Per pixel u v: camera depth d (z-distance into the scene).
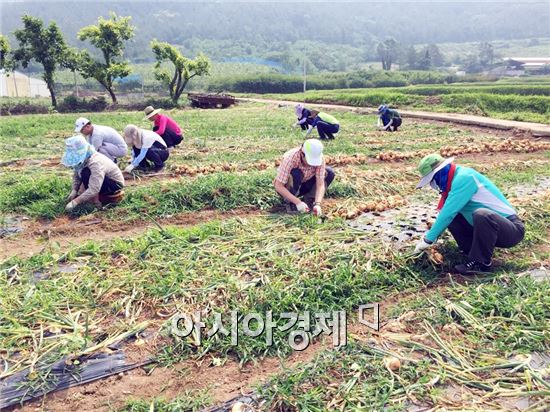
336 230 6.21
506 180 8.91
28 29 34.59
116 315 4.49
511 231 5.05
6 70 35.56
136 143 9.36
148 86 61.81
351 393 3.49
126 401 3.52
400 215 6.82
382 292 4.88
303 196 7.46
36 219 7.04
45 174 9.23
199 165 10.10
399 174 9.26
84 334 4.16
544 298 4.50
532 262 5.42
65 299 4.67
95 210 7.22
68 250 5.78
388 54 115.38
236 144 13.23
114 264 5.41
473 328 4.22
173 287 4.77
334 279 4.86
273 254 5.44
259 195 7.71
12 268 5.29
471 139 14.27
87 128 8.31
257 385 3.59
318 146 6.51
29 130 16.23
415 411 3.35
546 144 13.17
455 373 3.69
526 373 3.61
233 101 33.97
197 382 3.73
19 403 3.50
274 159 10.90
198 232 6.17
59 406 3.50
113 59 38.97
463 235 5.41
